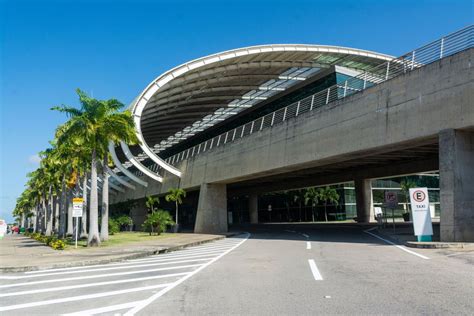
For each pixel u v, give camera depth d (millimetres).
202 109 54469
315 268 10906
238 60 39656
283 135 27312
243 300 7070
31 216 98688
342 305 6406
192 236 31266
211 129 63938
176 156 46719
